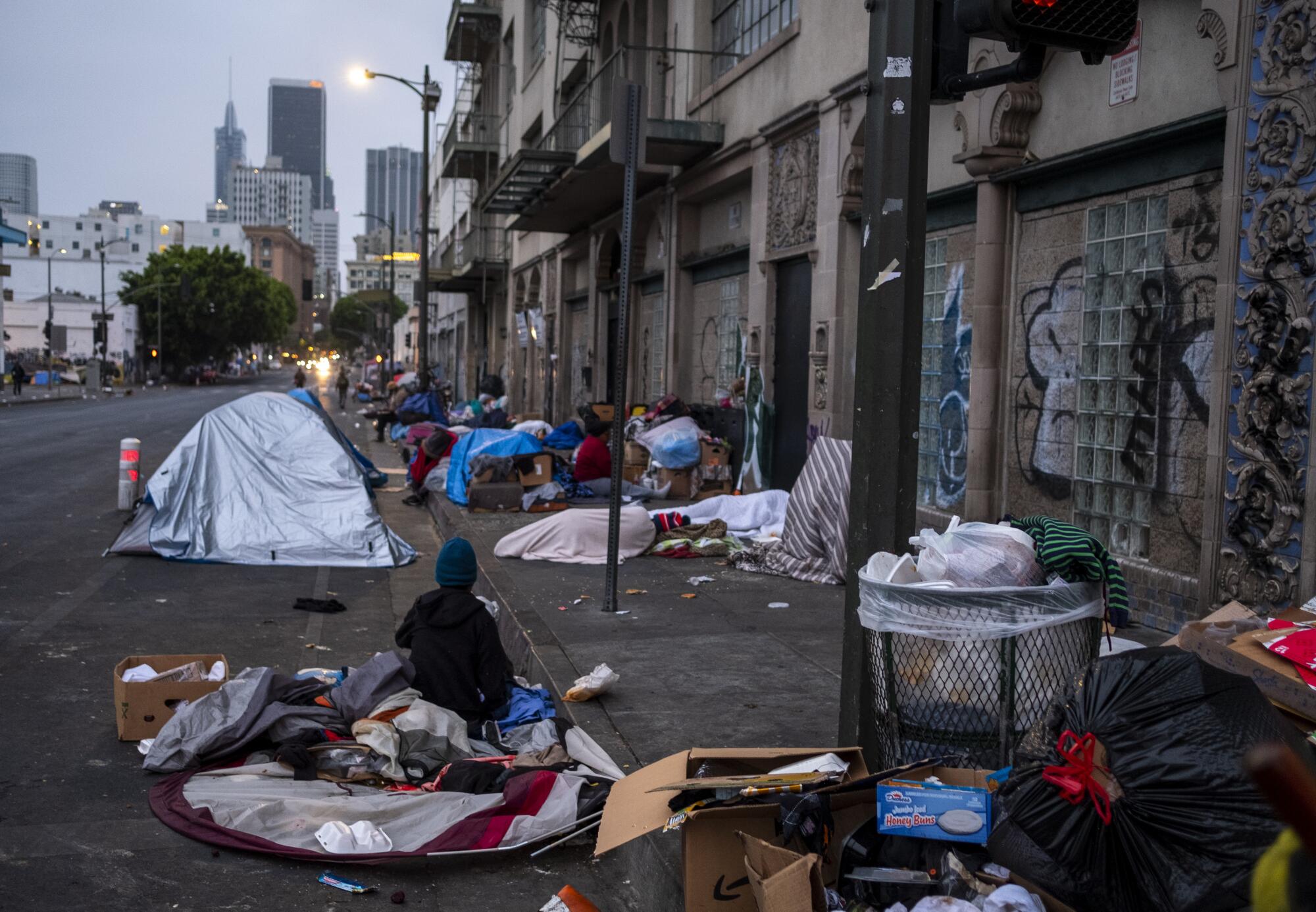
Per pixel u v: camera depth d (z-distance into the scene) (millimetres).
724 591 8312
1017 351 8344
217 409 11742
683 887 3215
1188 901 2416
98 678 6352
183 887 3758
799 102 12359
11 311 89688
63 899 3631
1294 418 5535
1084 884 2584
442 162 39375
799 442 13008
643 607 7625
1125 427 7137
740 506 11656
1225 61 5949
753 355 13875
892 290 3584
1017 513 8352
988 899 2676
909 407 3621
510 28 32375
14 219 156625
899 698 3424
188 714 4918
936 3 3551
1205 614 6102
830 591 8352
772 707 5219
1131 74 7008
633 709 5180
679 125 14594
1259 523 5781
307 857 3949
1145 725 2605
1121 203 7211
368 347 138625
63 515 13188
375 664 5160
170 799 4414
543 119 26906
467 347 46188
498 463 13062
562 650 6332
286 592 9242
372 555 10734
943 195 9242
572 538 9812
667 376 17234
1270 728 2562
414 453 20875
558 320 26594
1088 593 3400
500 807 4223
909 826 2939
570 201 20016
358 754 4676
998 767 3318
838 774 3176
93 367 61562
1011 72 3400
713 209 16141
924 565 3576
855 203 11328
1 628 7477
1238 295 5902
